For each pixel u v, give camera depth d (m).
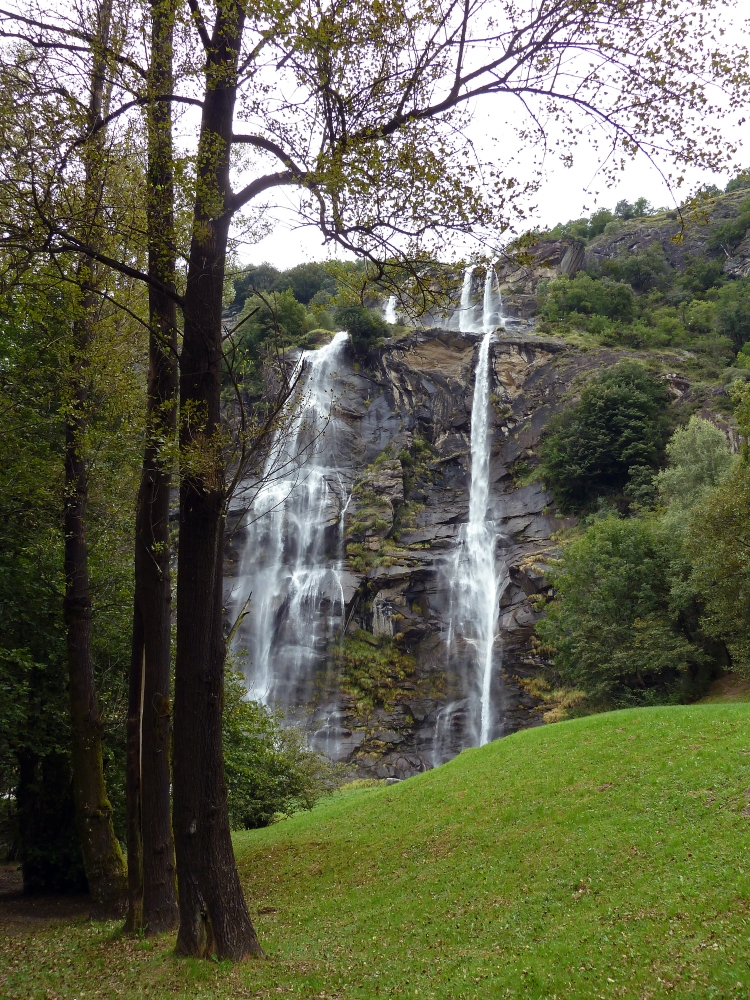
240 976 9.91
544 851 16.56
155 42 11.08
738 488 33.97
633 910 12.09
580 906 13.05
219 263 11.23
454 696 54.00
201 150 10.62
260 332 75.50
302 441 65.88
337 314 78.44
